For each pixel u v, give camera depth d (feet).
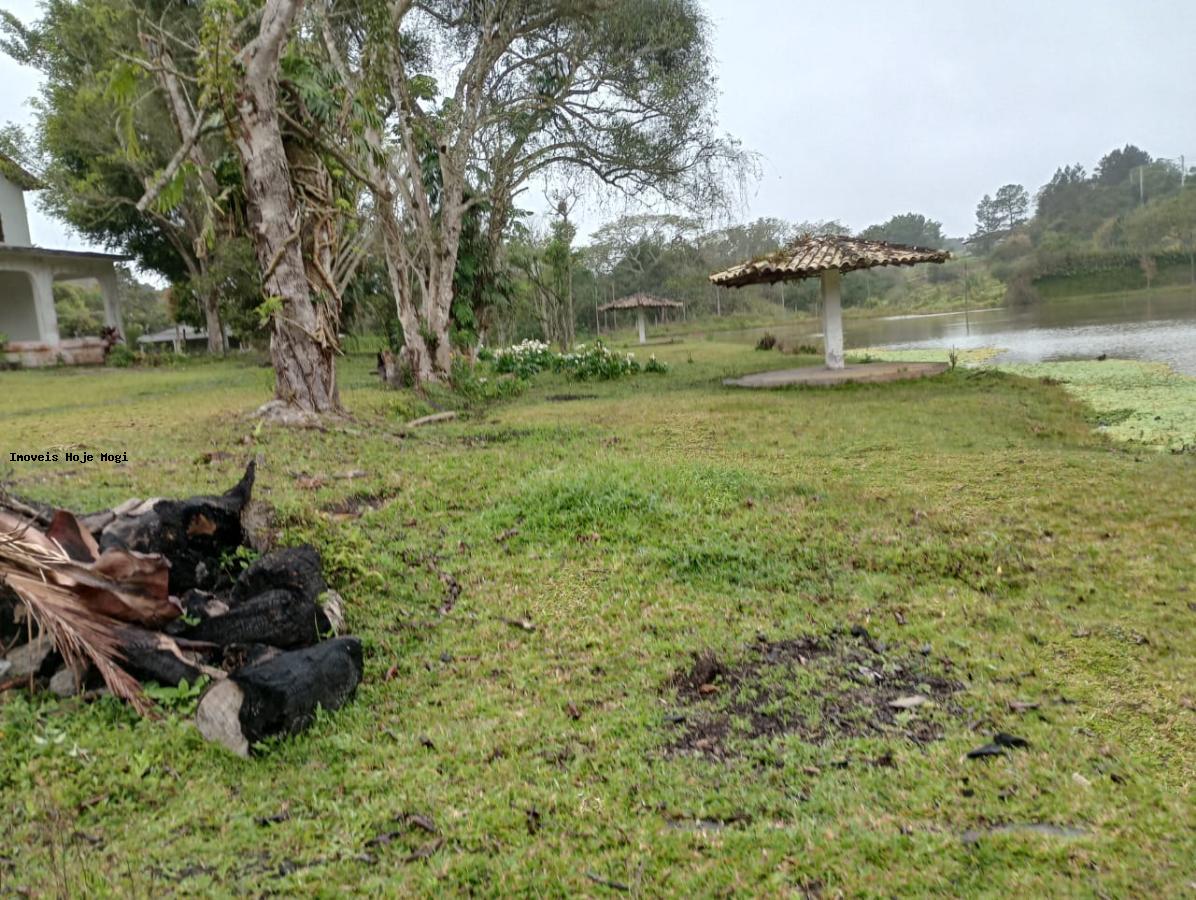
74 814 7.08
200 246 25.93
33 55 67.10
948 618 11.48
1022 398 32.68
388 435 24.36
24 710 8.37
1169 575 12.64
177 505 11.19
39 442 21.62
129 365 62.54
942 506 16.15
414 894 6.13
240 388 39.32
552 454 21.61
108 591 8.91
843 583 12.80
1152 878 6.14
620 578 13.05
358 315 65.51
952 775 7.64
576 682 9.95
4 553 8.49
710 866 6.39
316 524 13.34
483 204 52.34
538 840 6.81
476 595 12.66
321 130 25.38
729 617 11.66
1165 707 8.89
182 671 9.02
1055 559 13.37
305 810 7.32
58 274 68.59
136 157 27.32
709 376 49.55
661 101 48.93
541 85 50.01
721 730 8.73
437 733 8.74
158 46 25.67
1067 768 7.75
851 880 6.16
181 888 6.12
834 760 8.01
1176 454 21.21
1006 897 5.93
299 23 24.90
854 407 30.73
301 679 8.57
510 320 84.48
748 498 16.61
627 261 159.63
